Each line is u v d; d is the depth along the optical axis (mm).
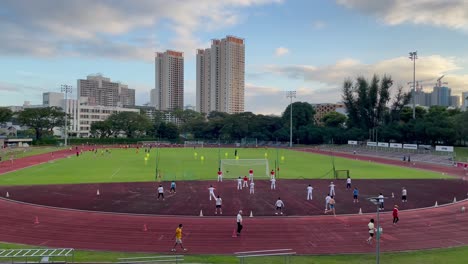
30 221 33438
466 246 27484
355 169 75812
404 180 59844
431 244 27969
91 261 23203
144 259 23859
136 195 45531
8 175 62469
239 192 48156
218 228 31625
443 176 65562
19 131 186500
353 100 148250
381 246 27359
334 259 24453
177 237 26406
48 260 21578
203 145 163750
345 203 41719
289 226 32344
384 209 39062
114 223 32938
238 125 175250
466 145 116625
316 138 157125
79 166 76562
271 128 179250
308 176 64500
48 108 154125
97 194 45906
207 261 23688
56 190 48344
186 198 43875
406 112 139750
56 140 155125
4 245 26547
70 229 31062
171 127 189500
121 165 78750
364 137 141125
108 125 172750
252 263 23359
